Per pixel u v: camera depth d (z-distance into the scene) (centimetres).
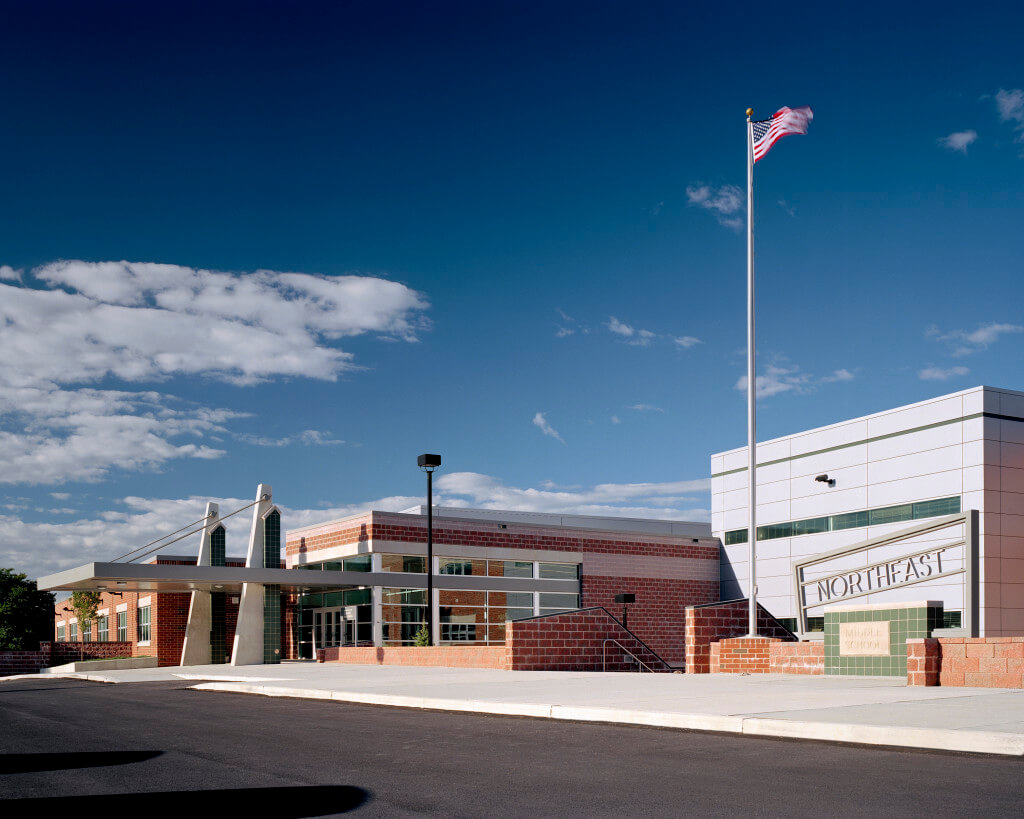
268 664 3553
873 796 679
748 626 2431
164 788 770
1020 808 634
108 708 1695
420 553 3969
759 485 4669
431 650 2889
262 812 670
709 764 830
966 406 3719
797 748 908
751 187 2577
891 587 2483
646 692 1471
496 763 870
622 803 679
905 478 3934
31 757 975
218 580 3484
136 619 4725
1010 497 3662
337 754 957
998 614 3550
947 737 874
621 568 4525
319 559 4244
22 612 7062
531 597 4234
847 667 1969
